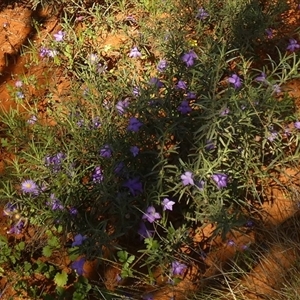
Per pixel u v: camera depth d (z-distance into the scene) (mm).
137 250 710
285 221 716
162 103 721
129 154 708
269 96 729
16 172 779
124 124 751
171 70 779
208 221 689
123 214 674
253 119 730
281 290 639
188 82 773
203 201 681
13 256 706
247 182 725
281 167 763
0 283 703
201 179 670
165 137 687
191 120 717
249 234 705
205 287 657
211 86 738
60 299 663
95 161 735
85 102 844
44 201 728
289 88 818
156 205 703
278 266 659
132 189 675
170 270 664
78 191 707
